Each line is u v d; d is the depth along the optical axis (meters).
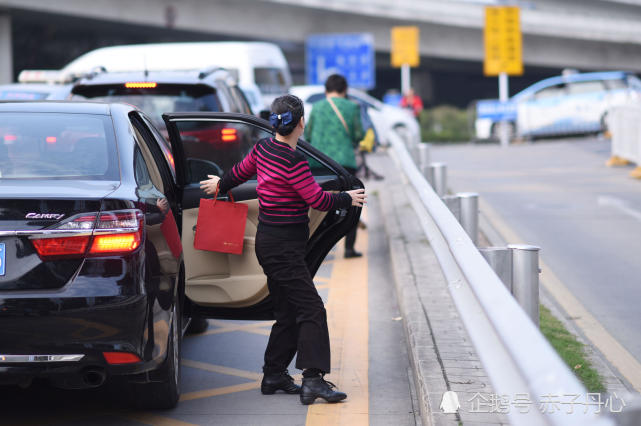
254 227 9.55
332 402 9.12
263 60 33.22
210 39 88.50
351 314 13.11
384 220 21.22
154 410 8.95
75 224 7.28
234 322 13.11
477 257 6.94
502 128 55.84
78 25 79.06
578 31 90.19
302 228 8.84
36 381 9.91
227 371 10.46
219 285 9.63
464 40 91.81
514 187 29.25
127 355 7.35
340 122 15.48
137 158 8.62
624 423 3.82
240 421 8.59
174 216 9.23
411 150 21.94
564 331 11.38
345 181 9.34
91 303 7.20
